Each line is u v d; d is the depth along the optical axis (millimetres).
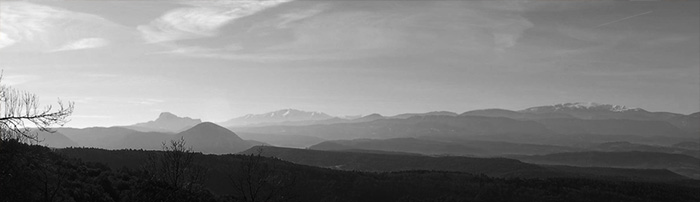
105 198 37125
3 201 27203
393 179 104000
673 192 107375
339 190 94188
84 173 42562
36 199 29406
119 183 42344
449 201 94250
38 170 31953
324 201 89125
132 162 82875
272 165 92750
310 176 96812
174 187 40344
